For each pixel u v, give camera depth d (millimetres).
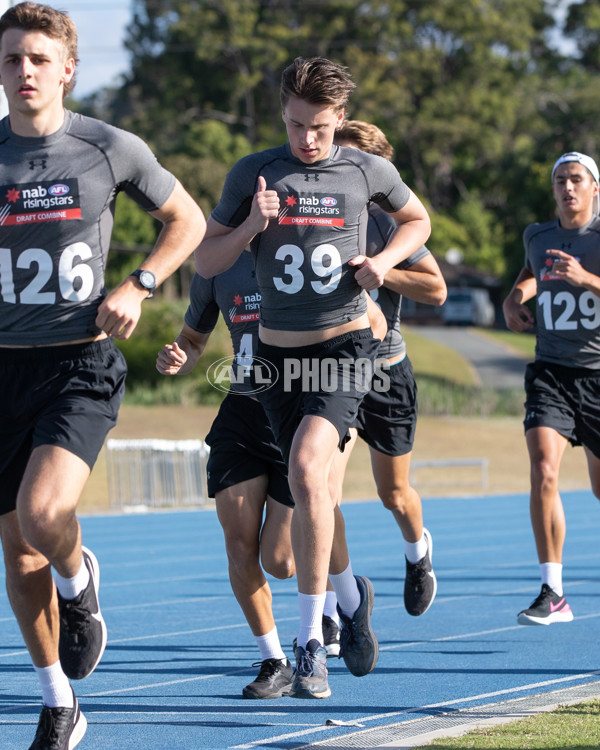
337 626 21172
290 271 15375
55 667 13469
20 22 12672
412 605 23234
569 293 23000
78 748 14680
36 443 12914
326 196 15297
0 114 40562
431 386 126125
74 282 13109
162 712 16891
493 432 104625
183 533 51250
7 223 12922
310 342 15648
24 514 12344
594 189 23562
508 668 20125
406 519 22719
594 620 25969
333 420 15094
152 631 25109
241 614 27734
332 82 14711
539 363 23578
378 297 20891
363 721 16062
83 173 13031
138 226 189750
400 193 16094
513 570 36781
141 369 121438
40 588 13328
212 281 19234
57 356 13273
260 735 15281
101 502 68312
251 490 18062
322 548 14703
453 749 13586
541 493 22281
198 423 99562
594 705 16125
